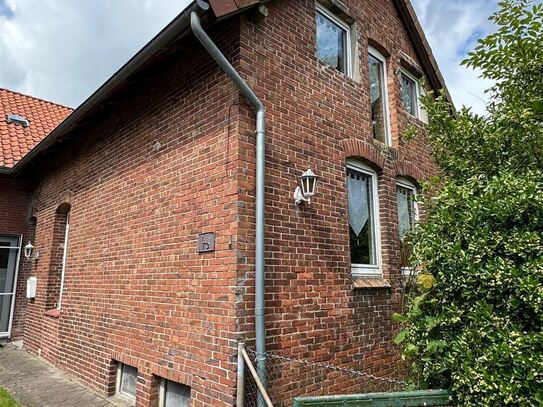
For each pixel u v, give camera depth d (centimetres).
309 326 453
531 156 400
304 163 489
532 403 297
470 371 325
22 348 882
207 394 399
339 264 510
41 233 896
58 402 534
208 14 404
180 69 515
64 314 711
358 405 325
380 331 555
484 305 335
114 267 587
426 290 395
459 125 454
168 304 471
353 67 637
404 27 813
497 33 406
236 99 427
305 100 512
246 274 397
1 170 917
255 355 385
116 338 555
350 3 653
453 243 366
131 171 583
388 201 638
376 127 704
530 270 317
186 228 463
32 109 1215
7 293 975
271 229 430
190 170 471
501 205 342
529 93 412
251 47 452
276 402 400
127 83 571
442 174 482
